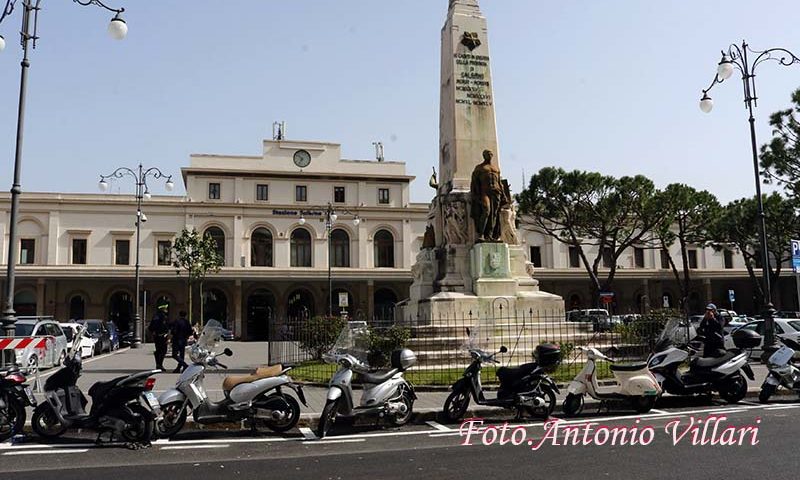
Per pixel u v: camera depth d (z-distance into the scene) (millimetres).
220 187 47750
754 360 18609
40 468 6801
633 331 16422
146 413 8109
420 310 16875
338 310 46156
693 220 37562
